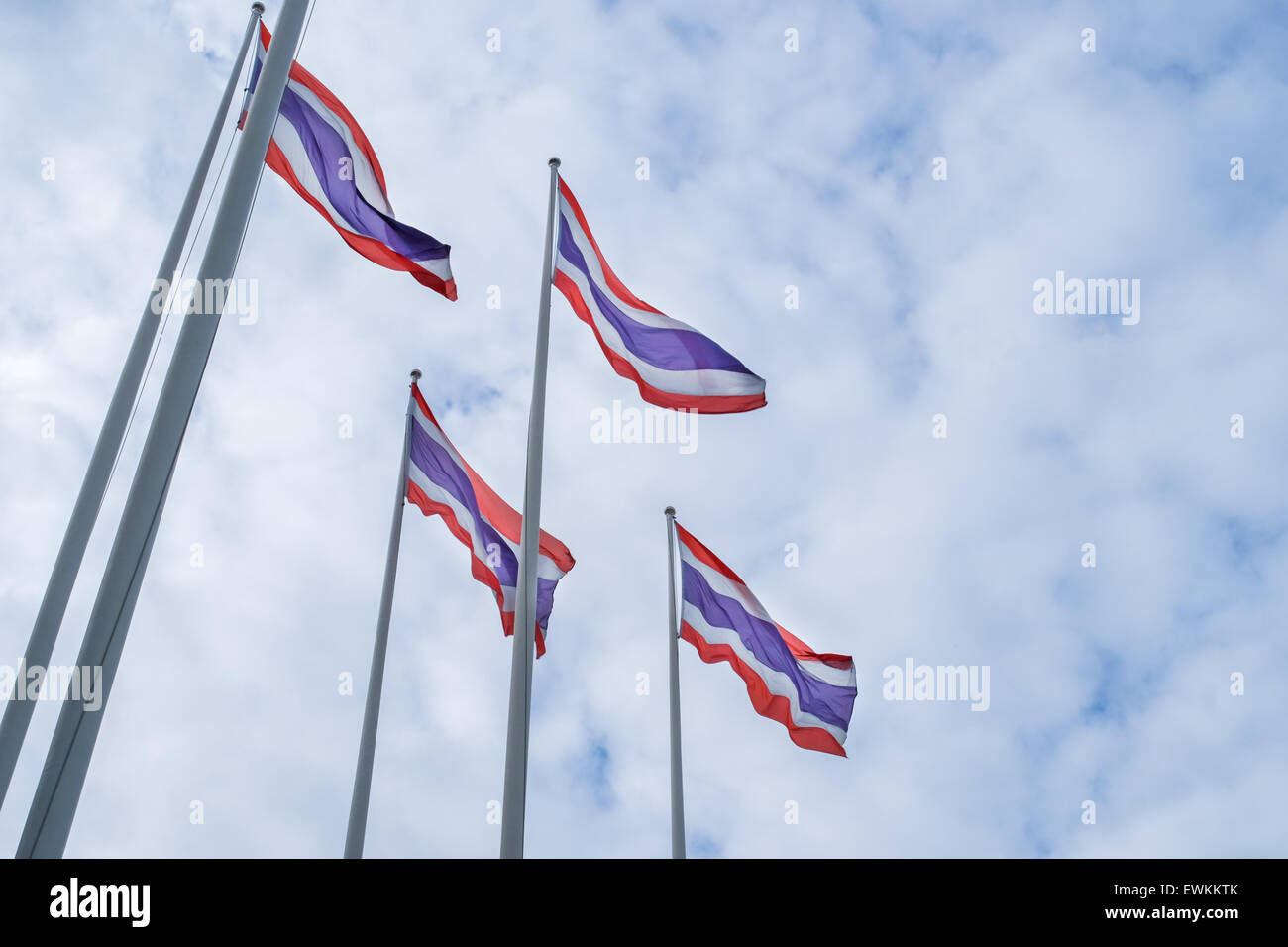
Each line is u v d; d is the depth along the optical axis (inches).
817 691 684.1
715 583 691.4
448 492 626.5
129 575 284.4
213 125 573.6
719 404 547.5
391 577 601.3
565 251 569.3
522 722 371.9
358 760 539.8
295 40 391.5
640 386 551.5
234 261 341.1
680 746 682.8
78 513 434.3
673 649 719.1
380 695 563.8
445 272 476.1
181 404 310.7
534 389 482.0
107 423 459.5
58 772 259.6
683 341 560.1
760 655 674.2
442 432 649.0
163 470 301.4
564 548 626.5
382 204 498.9
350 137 497.0
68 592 419.2
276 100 376.8
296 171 486.0
